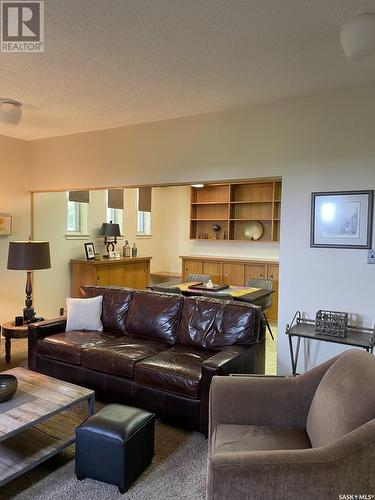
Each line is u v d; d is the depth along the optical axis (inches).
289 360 137.1
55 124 168.1
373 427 57.1
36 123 166.7
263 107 139.5
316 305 132.3
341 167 126.7
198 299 139.0
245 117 143.3
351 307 126.7
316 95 129.3
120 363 119.0
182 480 87.2
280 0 74.0
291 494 56.2
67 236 229.8
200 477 88.4
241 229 275.9
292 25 83.5
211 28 85.1
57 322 147.9
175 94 129.0
